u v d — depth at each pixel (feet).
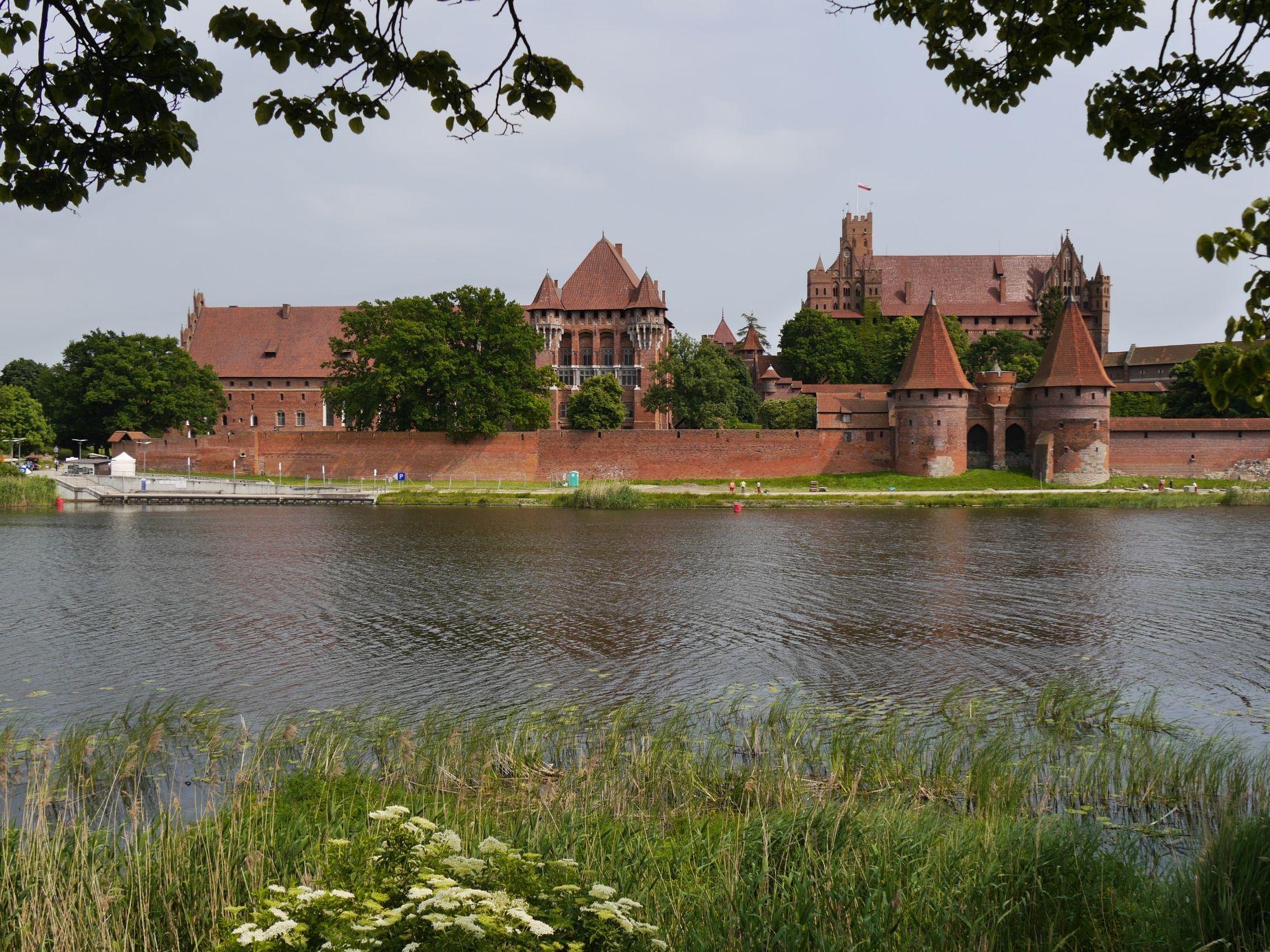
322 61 28.99
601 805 48.42
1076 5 35.76
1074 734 65.05
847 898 36.88
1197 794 51.67
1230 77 35.86
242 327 472.44
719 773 54.65
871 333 523.29
